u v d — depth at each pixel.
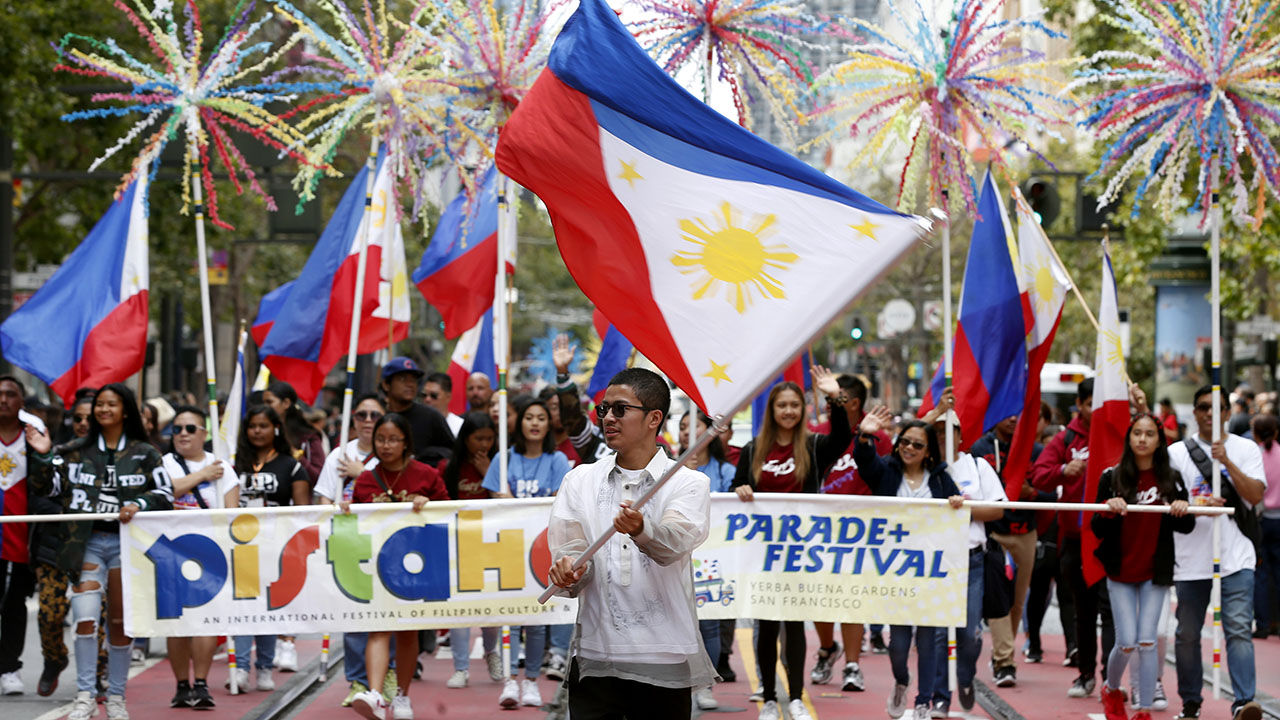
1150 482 10.10
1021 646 15.05
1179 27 10.38
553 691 11.95
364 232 11.51
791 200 6.68
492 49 11.20
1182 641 10.26
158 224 29.06
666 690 6.04
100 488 10.30
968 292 11.61
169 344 39.34
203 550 10.16
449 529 10.24
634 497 6.06
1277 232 24.16
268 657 11.76
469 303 14.70
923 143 10.30
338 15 11.37
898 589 10.13
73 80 25.97
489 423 11.63
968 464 11.03
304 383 13.30
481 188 11.82
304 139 11.43
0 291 23.33
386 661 10.12
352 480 11.45
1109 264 11.48
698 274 6.75
